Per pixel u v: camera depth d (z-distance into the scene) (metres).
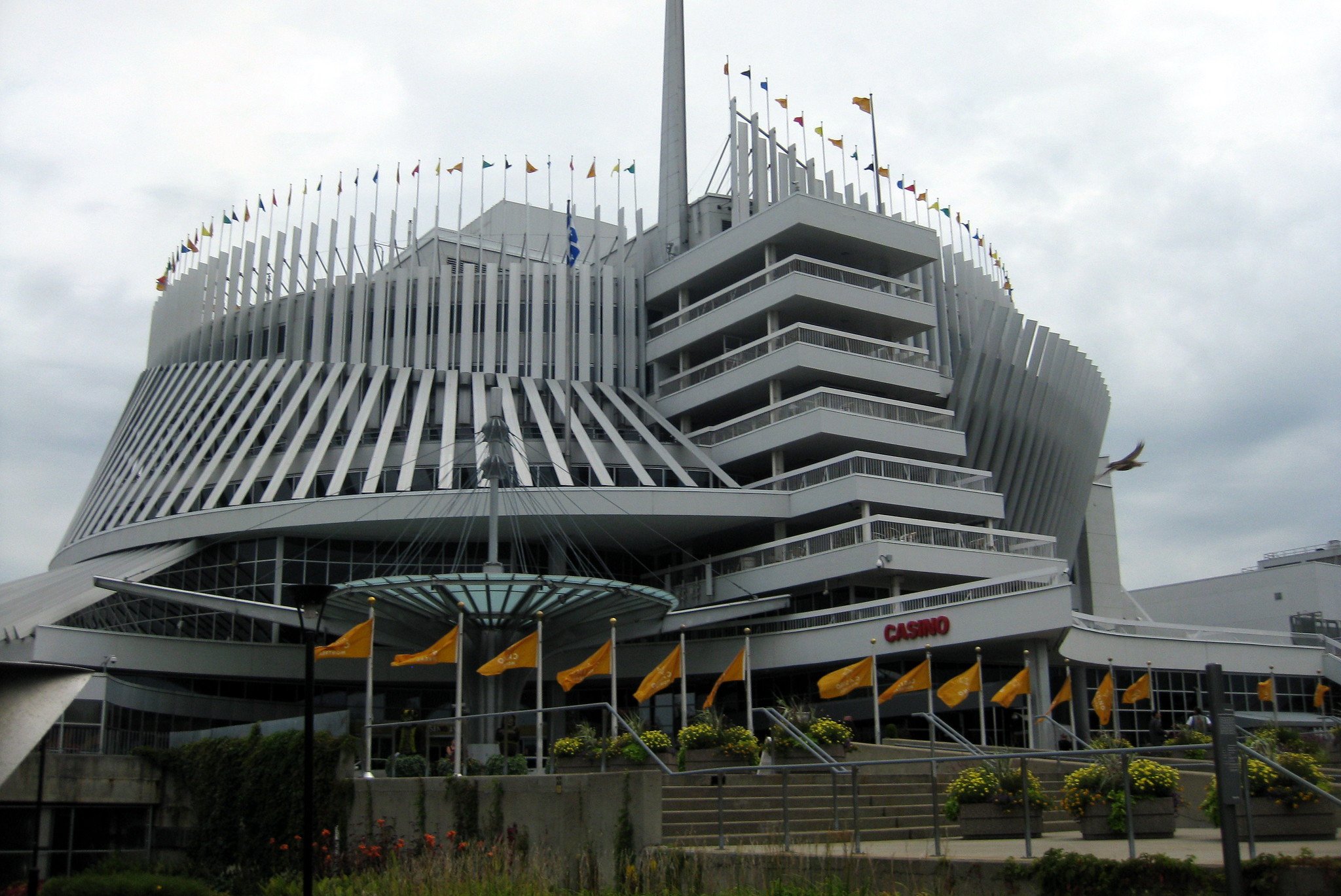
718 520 61.31
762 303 67.56
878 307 68.81
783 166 77.19
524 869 25.02
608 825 25.28
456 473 61.97
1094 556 96.44
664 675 38.12
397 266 73.62
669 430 68.31
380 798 31.69
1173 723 57.97
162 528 59.25
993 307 70.75
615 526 61.41
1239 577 92.94
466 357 67.56
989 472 67.00
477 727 44.66
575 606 46.53
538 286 70.19
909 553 56.22
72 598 52.06
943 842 23.91
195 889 24.67
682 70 79.69
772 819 26.48
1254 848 17.94
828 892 19.38
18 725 18.55
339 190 73.44
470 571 60.66
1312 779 22.61
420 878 23.89
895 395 70.69
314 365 66.75
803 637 56.50
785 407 64.94
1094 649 53.91
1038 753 19.50
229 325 70.75
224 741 36.00
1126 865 17.70
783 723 32.97
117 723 45.28
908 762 21.14
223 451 62.25
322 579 58.72
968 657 55.44
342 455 61.66
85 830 35.62
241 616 52.50
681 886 22.53
